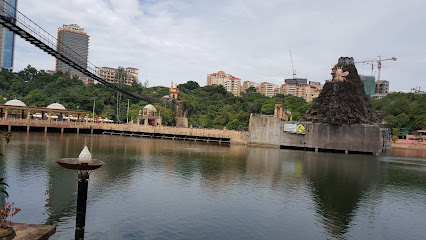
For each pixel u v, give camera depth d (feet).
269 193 112.16
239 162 189.06
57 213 79.25
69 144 229.66
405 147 454.40
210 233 72.54
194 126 513.04
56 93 526.57
